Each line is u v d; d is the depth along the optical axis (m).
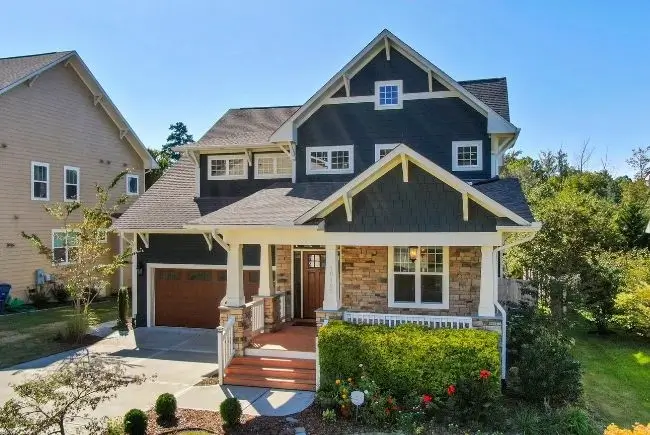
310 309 16.39
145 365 13.55
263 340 13.53
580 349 15.36
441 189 11.65
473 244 11.47
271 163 18.47
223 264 17.81
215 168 19.14
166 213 18.14
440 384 9.99
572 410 9.55
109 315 21.08
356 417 9.60
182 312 18.47
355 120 16.86
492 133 15.46
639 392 11.64
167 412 9.59
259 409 10.24
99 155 26.98
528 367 10.52
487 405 9.30
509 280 18.28
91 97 26.41
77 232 16.89
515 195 13.46
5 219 21.64
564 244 19.72
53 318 20.02
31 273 22.80
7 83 21.38
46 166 23.66
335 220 12.23
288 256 16.50
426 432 9.09
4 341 16.19
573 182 42.28
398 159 11.76
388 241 11.88
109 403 10.58
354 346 10.59
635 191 36.84
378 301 14.55
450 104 16.09
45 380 7.41
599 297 17.27
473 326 11.38
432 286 14.26
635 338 16.66
